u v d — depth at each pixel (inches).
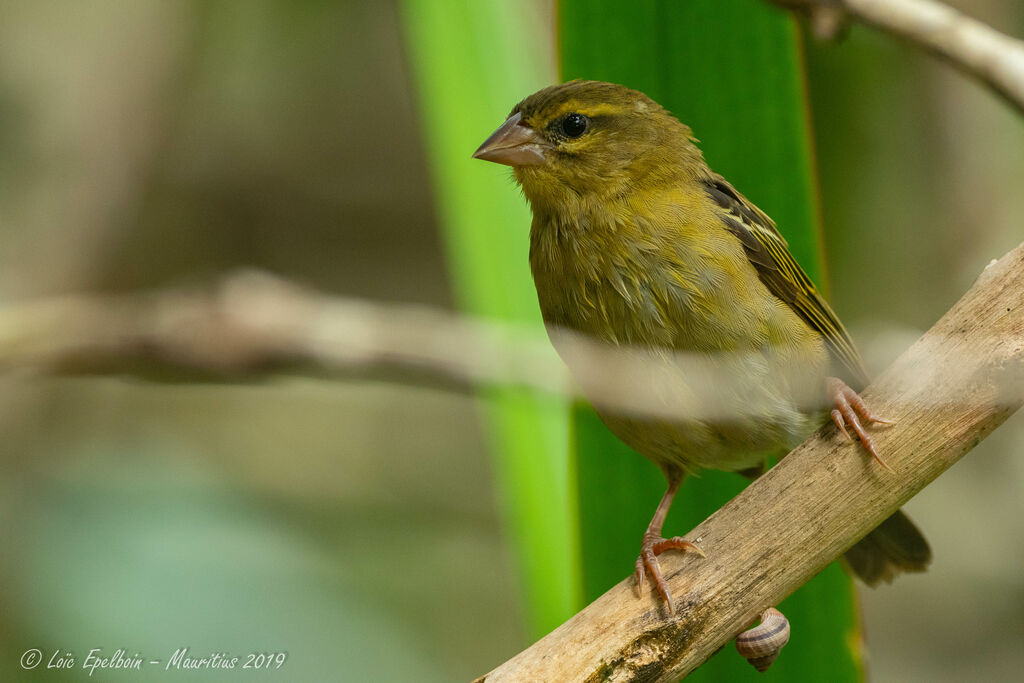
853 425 213.9
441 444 654.5
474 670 516.1
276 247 689.0
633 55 263.0
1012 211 470.0
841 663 259.6
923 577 563.2
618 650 209.6
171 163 634.2
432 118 286.2
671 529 300.4
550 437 281.1
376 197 697.0
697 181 303.9
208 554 442.3
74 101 571.2
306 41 631.2
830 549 214.4
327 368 304.8
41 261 554.3
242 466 622.2
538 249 305.7
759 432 296.0
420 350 296.2
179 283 601.0
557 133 300.0
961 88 470.9
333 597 457.7
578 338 297.6
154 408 615.2
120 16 578.6
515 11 292.4
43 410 551.8
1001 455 533.3
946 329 215.3
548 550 274.5
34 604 414.0
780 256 298.7
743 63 260.2
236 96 644.7
